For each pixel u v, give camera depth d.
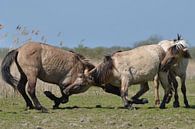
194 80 84.94
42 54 42.19
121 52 43.78
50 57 42.47
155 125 35.50
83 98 53.34
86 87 43.97
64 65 43.06
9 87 53.06
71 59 43.47
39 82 56.72
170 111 41.47
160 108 43.50
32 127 34.34
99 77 43.50
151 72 43.59
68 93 43.56
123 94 43.03
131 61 43.19
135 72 43.22
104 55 43.62
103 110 41.97
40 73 42.44
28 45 42.06
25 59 41.47
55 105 43.78
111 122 35.91
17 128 34.06
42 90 56.25
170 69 44.66
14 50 41.84
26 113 39.94
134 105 46.75
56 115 39.06
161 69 43.97
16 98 51.31
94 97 54.47
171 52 43.84
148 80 44.03
